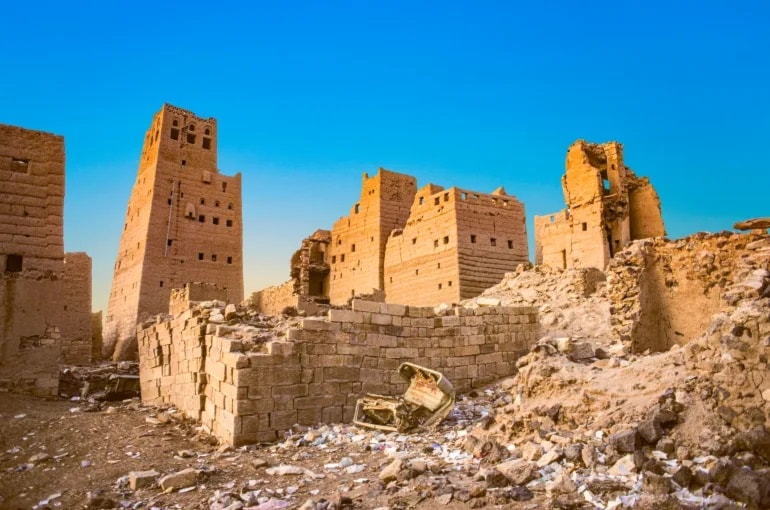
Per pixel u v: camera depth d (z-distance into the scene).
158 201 61.12
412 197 56.41
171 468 10.87
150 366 20.02
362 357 15.80
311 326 14.83
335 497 7.93
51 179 21.78
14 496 9.70
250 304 43.22
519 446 9.77
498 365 19.34
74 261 41.25
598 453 8.08
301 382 14.20
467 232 41.16
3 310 19.66
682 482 6.75
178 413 16.36
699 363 8.85
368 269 53.38
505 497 7.29
